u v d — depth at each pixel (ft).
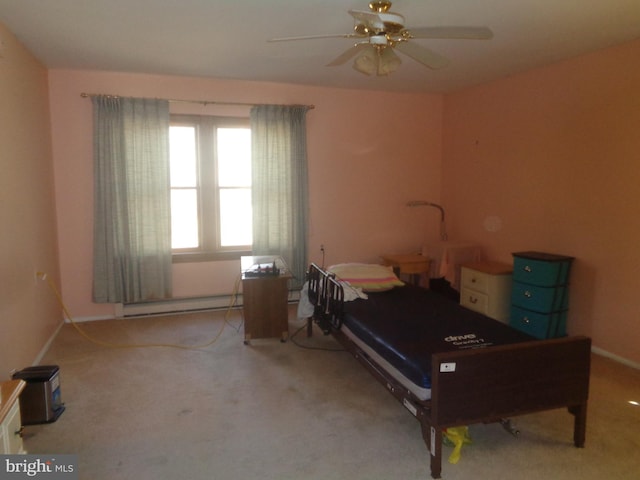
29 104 11.30
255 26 9.80
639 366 10.64
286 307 12.46
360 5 8.64
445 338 8.31
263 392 9.53
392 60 8.00
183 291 15.25
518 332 8.62
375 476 6.81
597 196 11.51
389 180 17.19
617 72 10.89
